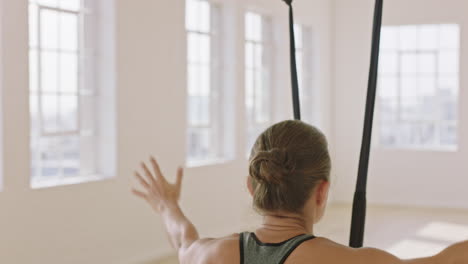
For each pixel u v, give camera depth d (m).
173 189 1.40
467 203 9.16
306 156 1.08
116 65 5.47
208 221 6.81
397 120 9.64
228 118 7.34
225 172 7.09
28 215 4.64
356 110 9.67
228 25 7.29
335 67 9.78
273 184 1.08
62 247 4.94
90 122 5.51
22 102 4.59
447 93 9.32
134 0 5.65
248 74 7.92
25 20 4.59
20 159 4.58
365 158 1.64
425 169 9.36
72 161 5.36
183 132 6.35
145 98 5.82
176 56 6.21
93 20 5.48
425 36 9.40
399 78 9.59
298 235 1.07
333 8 9.75
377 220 8.20
